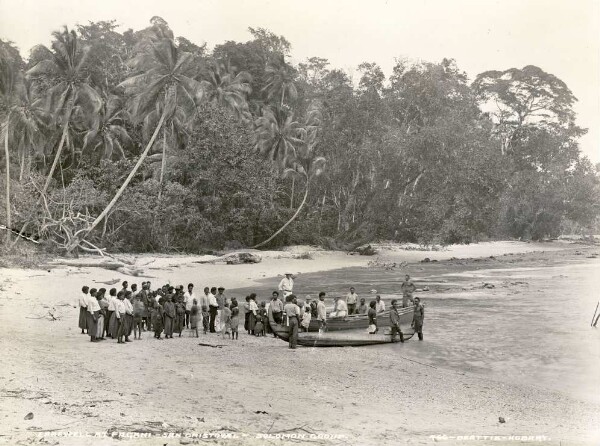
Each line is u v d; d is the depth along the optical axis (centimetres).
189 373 1350
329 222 7806
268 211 6194
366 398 1236
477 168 7556
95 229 5094
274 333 1809
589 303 2914
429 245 7775
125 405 1034
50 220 4481
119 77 6069
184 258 5066
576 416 1151
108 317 1791
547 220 10056
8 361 1302
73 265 3816
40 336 1703
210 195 5828
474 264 5747
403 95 8638
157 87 4844
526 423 1094
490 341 1962
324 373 1458
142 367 1373
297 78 8494
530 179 9825
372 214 7806
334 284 3900
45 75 4872
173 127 5694
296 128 6662
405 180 8050
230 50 7625
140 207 5134
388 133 7662
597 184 10406
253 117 7450
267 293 3203
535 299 3078
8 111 4472
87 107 4841
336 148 7594
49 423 886
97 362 1385
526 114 10100
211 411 1050
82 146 5556
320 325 1989
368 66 8294
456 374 1513
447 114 8388
